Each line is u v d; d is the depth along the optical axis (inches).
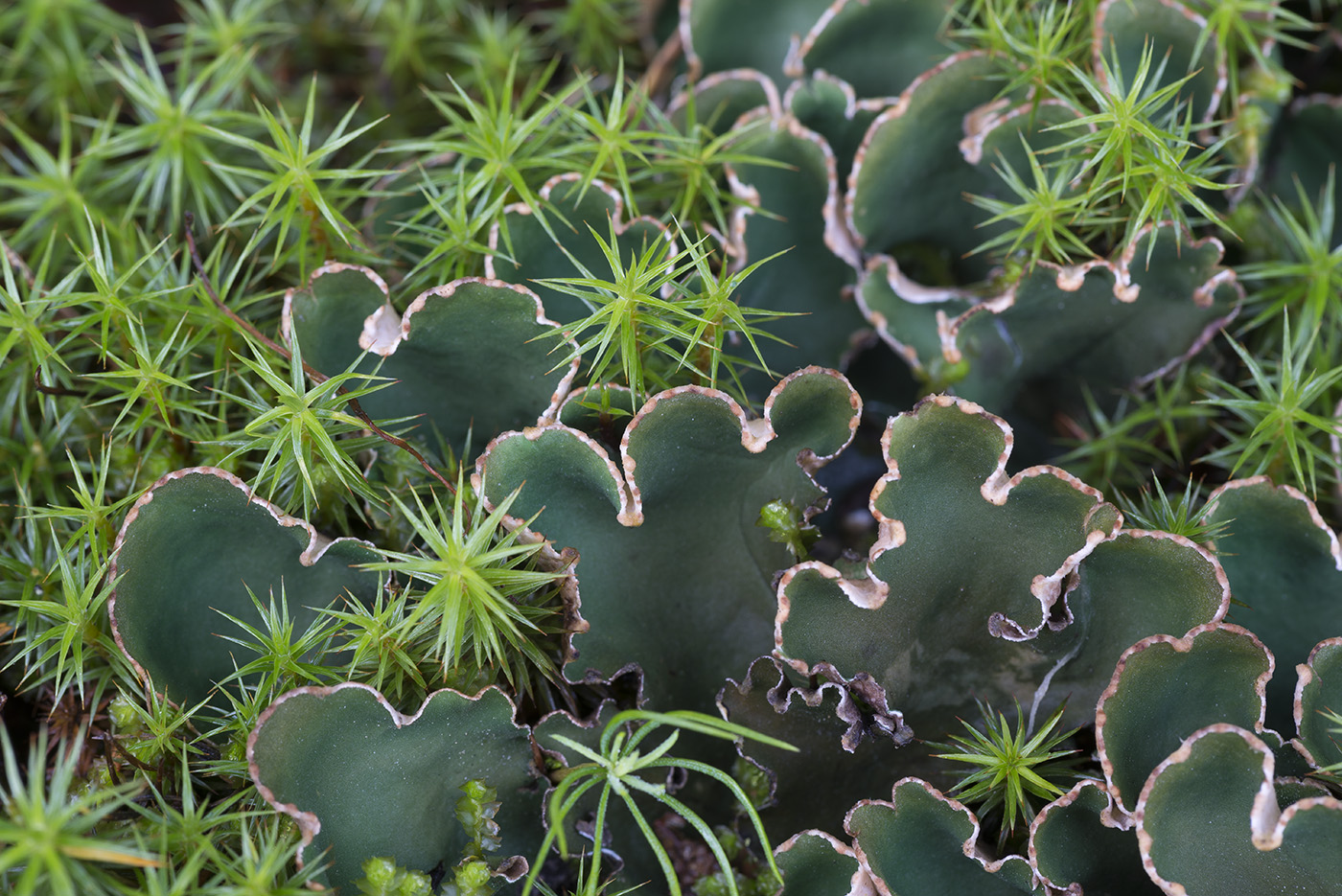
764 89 11.7
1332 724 10.4
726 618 11.0
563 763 10.7
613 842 10.9
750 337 10.9
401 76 12.9
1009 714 10.8
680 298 11.0
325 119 12.8
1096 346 11.5
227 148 12.3
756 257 11.6
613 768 10.2
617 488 10.5
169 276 11.7
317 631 10.7
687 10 11.9
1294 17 11.6
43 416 11.4
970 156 11.4
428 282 11.4
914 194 11.6
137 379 11.3
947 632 10.7
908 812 10.5
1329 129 11.8
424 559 10.5
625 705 11.0
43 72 12.7
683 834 11.1
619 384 11.0
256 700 10.6
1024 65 11.5
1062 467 11.7
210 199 12.1
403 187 11.8
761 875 10.7
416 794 10.5
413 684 10.8
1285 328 11.1
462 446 11.3
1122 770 10.2
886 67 11.9
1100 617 10.7
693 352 11.1
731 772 11.0
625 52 12.9
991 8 11.8
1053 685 10.8
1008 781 10.5
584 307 11.2
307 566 10.8
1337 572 10.7
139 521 10.5
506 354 10.9
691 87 11.9
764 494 10.9
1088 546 10.4
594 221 11.2
